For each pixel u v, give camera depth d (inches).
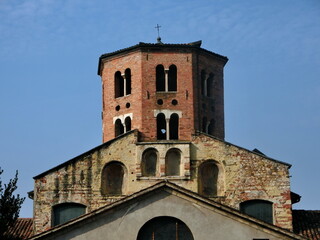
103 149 2258.9
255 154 2244.1
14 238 2122.3
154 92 2357.3
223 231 2055.9
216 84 2471.7
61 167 2236.7
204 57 2448.3
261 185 2218.3
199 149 2261.3
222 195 2220.7
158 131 2389.3
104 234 2050.9
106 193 2234.3
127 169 2245.3
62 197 2214.6
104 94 2480.3
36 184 2222.0
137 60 2395.4
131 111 2364.7
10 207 2080.5
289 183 2217.0
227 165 2241.6
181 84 2372.0
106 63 2491.4
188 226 2063.2
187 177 2228.1
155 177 2235.5
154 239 2062.0
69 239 2039.9
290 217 2188.7
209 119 2411.4
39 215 2198.6
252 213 2206.0
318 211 2331.4
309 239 2038.6
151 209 2079.2
